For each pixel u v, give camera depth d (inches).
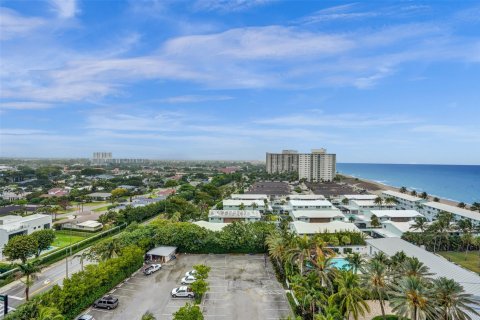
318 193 7170.3
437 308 1389.0
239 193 7588.6
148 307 2001.7
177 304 2044.8
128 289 2279.8
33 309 1561.3
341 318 1598.2
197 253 3181.6
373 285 1642.5
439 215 4163.4
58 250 3250.5
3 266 2679.6
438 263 2315.5
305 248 2144.4
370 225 4475.9
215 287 2325.3
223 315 1898.4
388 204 5433.1
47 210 5132.9
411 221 4355.3
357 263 1967.3
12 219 3718.0
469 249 3511.3
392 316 1861.5
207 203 6008.9
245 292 2234.3
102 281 2130.9
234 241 3149.6
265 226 3351.4
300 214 4338.1
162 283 2394.2
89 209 6013.8
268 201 6117.1
